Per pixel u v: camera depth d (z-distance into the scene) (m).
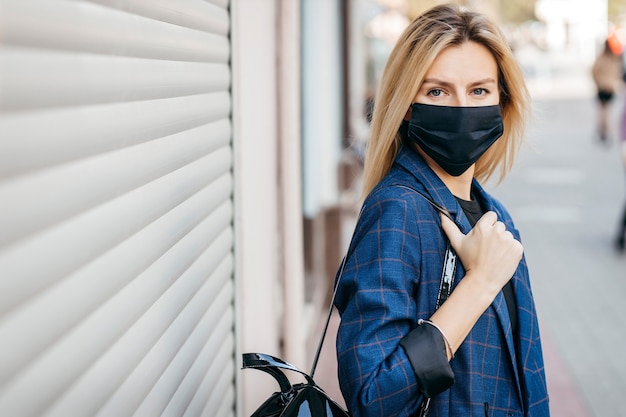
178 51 2.02
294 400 1.87
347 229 9.06
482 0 20.19
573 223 10.85
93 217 1.43
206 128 2.38
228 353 2.76
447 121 1.96
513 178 15.00
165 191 1.90
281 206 4.38
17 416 1.14
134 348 1.68
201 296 2.31
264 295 3.65
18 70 1.13
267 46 3.67
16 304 1.14
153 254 1.79
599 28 53.41
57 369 1.27
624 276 8.15
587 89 42.25
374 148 2.10
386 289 1.83
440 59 1.96
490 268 1.86
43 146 1.21
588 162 17.08
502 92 2.16
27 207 1.16
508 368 1.96
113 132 1.52
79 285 1.36
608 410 5.00
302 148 6.58
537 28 71.50
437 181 2.02
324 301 6.93
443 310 1.84
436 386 1.77
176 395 2.03
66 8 1.30
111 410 1.55
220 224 2.59
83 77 1.36
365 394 1.75
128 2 1.63
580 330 6.52
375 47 15.84
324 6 7.93
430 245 1.92
